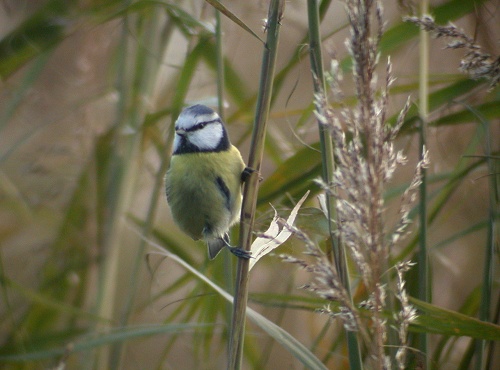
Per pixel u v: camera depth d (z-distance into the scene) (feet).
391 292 15.81
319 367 13.52
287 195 19.20
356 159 12.11
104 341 17.76
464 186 27.14
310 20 14.06
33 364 21.53
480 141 18.52
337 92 12.43
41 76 25.32
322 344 23.41
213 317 21.42
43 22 21.79
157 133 24.73
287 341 13.96
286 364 26.25
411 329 14.23
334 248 13.99
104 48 25.57
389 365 12.25
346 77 21.90
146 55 24.00
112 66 25.81
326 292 12.16
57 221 24.98
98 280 22.77
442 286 27.81
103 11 21.71
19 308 23.00
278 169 19.03
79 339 21.44
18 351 20.81
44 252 24.14
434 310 13.57
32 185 24.68
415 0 19.20
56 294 23.03
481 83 18.97
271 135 24.04
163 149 24.72
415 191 12.75
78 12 21.77
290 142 23.80
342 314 12.23
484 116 18.57
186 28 21.03
